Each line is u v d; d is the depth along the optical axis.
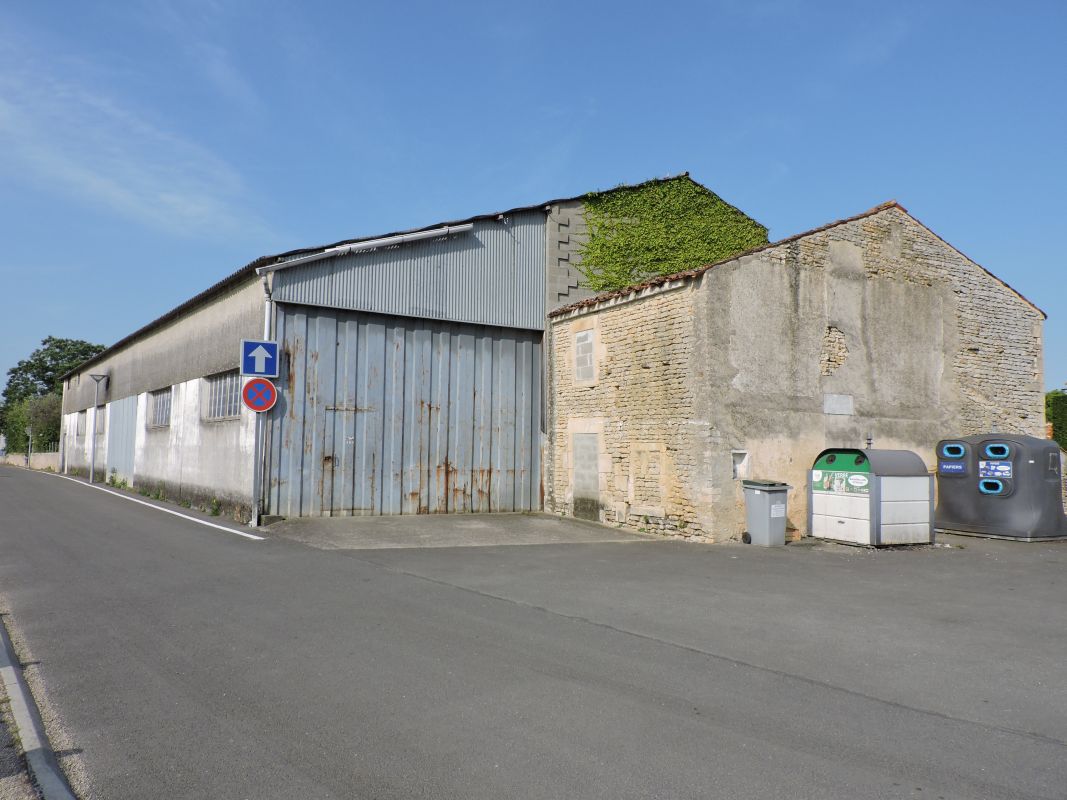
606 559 10.44
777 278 13.72
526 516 15.80
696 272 12.91
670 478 13.41
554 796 3.49
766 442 13.26
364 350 14.83
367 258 14.84
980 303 16.56
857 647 6.08
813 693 4.96
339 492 14.40
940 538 13.42
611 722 4.39
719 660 5.66
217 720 4.40
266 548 10.66
